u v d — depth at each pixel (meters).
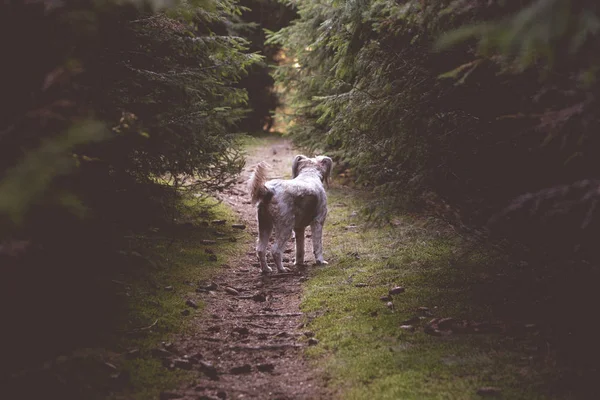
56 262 3.98
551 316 4.72
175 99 6.24
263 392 3.86
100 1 3.45
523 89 4.16
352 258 7.11
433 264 6.55
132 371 4.04
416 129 5.30
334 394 3.78
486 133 4.98
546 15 2.52
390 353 4.27
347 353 4.37
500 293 5.39
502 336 4.50
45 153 2.77
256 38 20.30
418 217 7.82
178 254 6.95
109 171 5.40
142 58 6.07
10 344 3.86
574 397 3.48
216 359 4.42
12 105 3.39
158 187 6.82
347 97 6.42
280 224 6.56
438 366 4.00
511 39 2.63
